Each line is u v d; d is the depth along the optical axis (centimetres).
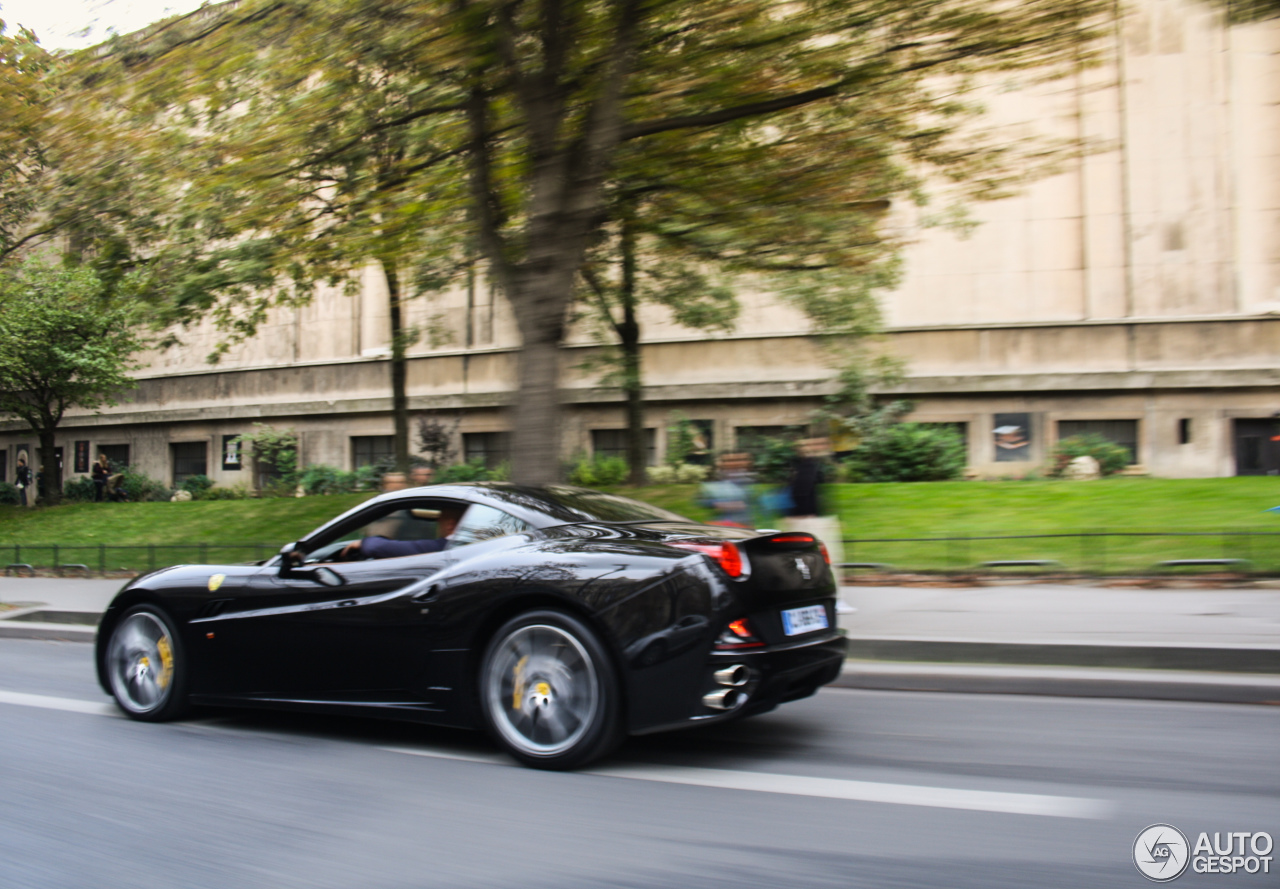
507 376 2548
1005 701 594
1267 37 2152
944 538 1115
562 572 446
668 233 1148
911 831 353
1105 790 402
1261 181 2153
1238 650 619
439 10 894
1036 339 2211
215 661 546
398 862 334
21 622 1102
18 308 2450
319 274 1377
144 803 409
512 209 1076
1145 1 2152
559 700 441
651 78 974
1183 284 2166
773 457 1886
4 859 345
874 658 711
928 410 2262
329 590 513
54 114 1107
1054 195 2216
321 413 2819
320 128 1095
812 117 1021
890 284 1606
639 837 353
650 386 2391
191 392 3097
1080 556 1073
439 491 528
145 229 1328
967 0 869
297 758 480
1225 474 2150
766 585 445
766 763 454
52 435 2761
